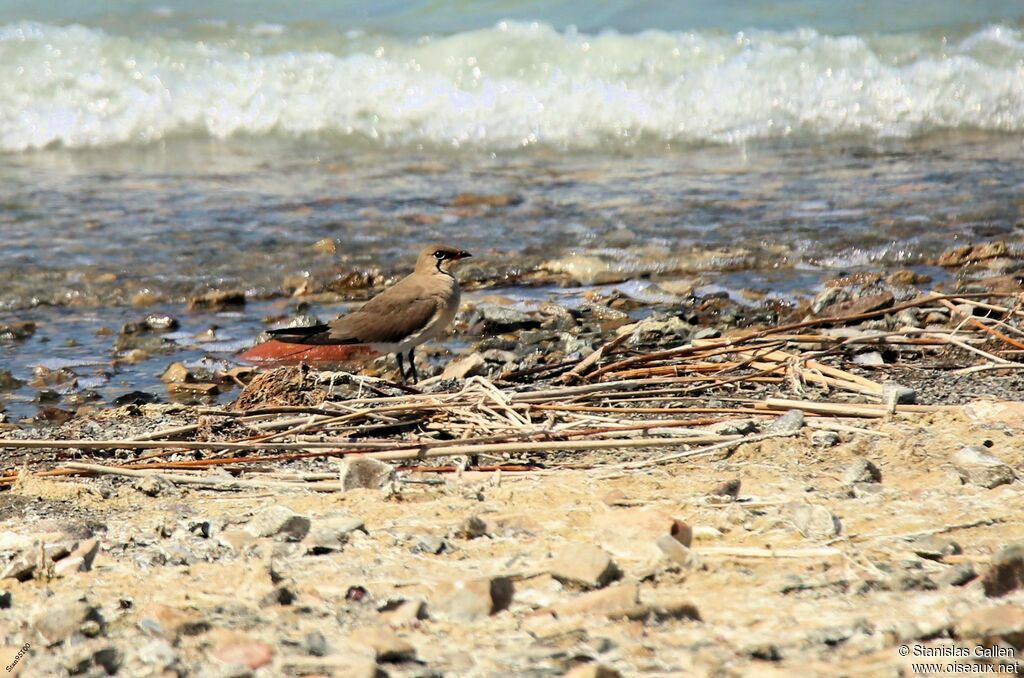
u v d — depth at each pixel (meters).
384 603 6.32
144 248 17.97
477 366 12.00
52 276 16.78
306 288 16.52
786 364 10.78
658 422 9.23
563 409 9.84
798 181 21.28
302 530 7.40
